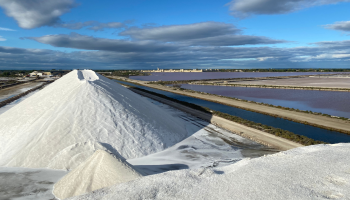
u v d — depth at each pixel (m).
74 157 12.02
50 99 18.39
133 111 17.03
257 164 9.69
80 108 15.52
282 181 7.82
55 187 9.62
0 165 12.03
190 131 19.03
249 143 15.91
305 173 8.35
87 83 18.75
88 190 8.68
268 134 17.58
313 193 6.91
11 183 10.03
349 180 7.51
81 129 13.87
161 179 8.48
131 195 7.37
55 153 12.39
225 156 13.45
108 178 8.89
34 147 12.58
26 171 11.26
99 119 14.97
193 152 14.15
